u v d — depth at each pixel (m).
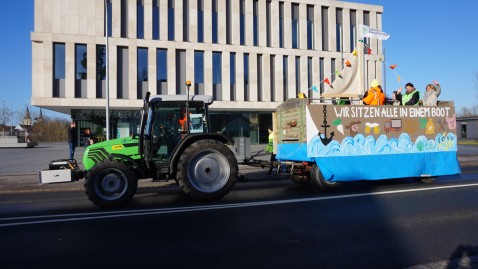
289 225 5.77
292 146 9.66
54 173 7.84
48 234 5.41
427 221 5.96
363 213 6.53
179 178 7.76
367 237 5.13
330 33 38.59
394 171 9.38
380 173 9.23
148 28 33.03
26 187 10.41
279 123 10.51
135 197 8.59
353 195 8.32
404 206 7.09
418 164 9.66
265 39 36.44
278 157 10.59
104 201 7.33
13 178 12.34
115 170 7.46
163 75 33.69
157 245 4.84
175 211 6.83
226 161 8.06
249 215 6.44
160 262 4.23
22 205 7.84
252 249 4.65
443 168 9.93
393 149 9.44
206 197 7.81
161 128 8.23
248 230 5.50
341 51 35.78
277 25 36.75
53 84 30.98
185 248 4.71
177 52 34.12
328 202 7.51
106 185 7.43
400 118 9.56
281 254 4.46
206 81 34.66
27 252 4.62
